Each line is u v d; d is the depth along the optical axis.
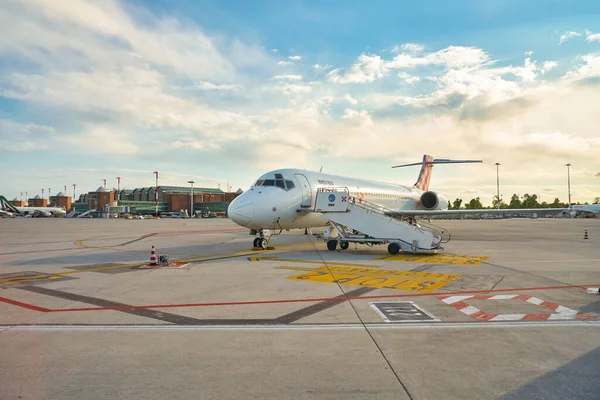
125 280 12.24
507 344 6.18
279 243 25.81
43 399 4.43
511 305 8.73
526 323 7.34
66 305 8.95
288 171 22.67
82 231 42.47
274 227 21.62
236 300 9.34
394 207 34.25
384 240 19.41
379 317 7.78
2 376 5.04
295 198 21.81
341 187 26.19
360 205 20.66
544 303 8.92
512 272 13.45
